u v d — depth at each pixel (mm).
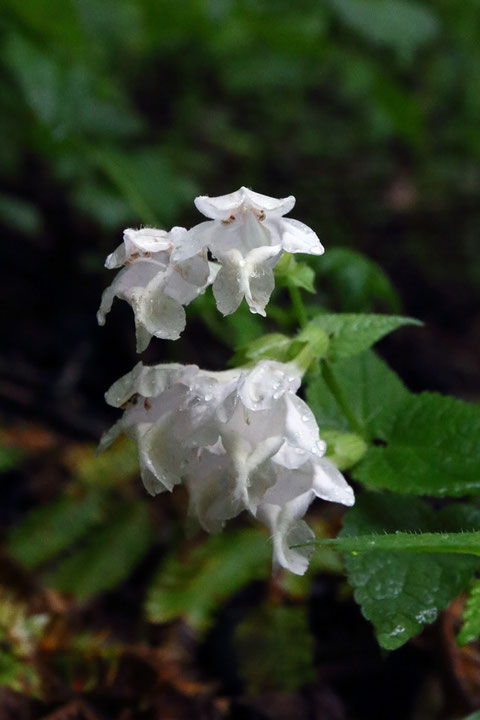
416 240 697
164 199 522
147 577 372
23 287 563
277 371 269
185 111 722
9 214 514
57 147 512
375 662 343
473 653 329
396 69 792
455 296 661
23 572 357
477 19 791
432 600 282
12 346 523
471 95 790
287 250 265
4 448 400
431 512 304
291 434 266
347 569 287
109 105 512
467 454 301
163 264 269
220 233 266
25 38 508
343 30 733
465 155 764
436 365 592
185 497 391
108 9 634
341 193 722
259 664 339
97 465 393
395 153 775
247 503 263
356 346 298
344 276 361
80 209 555
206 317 366
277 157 741
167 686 329
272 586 353
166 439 271
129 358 529
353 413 319
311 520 380
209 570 353
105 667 332
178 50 720
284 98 773
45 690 325
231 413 266
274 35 640
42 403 485
